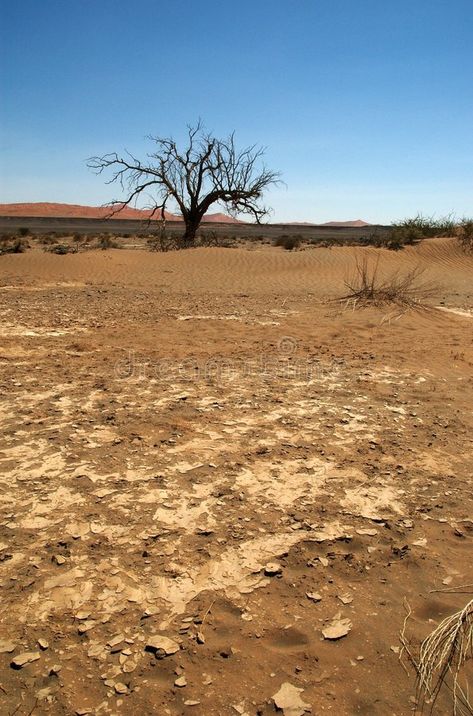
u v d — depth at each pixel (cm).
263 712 240
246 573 330
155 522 379
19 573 324
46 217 12569
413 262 2636
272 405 619
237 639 279
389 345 963
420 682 256
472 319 1256
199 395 649
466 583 326
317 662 267
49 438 510
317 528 378
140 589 313
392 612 302
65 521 377
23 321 1109
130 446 496
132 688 249
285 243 4012
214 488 426
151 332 1040
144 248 3872
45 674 255
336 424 566
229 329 1088
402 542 366
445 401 653
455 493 430
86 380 702
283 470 459
